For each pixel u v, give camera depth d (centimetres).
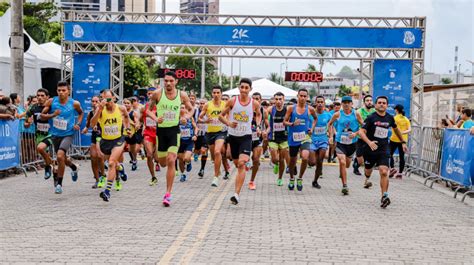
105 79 1889
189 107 927
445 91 2272
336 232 744
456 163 1193
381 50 1884
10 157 1293
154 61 6038
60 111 1055
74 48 1900
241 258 588
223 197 1042
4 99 1276
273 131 1207
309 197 1080
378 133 973
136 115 1450
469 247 681
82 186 1168
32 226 745
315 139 1203
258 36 1873
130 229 730
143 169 1558
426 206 1013
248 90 927
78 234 697
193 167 1634
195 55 1895
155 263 562
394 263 588
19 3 1532
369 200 1068
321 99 1190
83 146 1842
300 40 1872
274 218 836
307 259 591
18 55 1537
